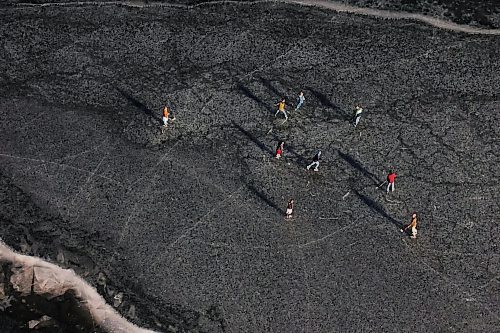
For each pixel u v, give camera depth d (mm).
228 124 40938
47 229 36219
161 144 39875
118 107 41531
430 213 37375
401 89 42969
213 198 37656
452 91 42969
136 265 35031
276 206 37469
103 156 39219
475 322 33594
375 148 40062
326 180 38656
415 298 34250
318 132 40750
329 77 43562
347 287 34500
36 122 40625
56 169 38594
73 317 34031
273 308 33719
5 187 37750
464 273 35188
